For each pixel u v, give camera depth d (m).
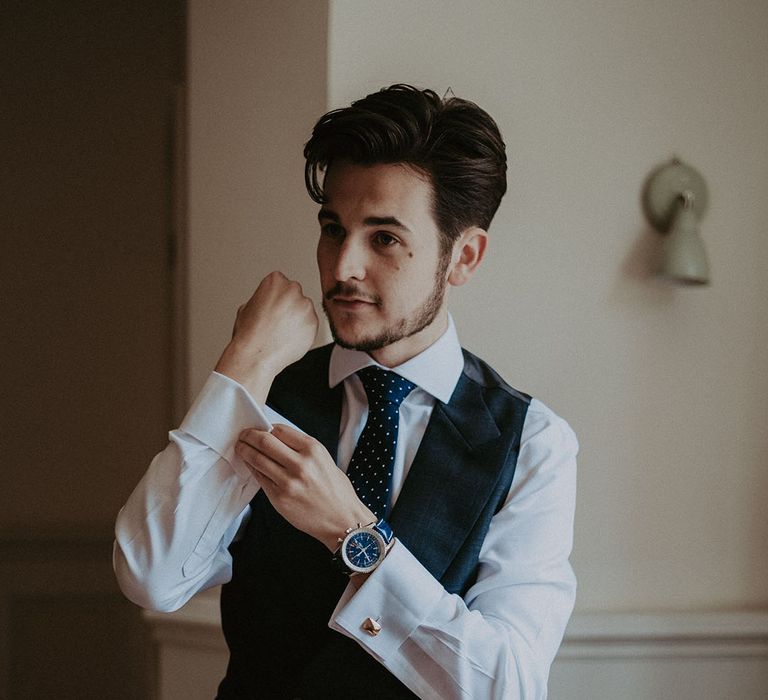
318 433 1.51
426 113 1.36
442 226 1.38
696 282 2.34
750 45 2.41
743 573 2.45
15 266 3.75
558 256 2.35
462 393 1.53
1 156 3.74
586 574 2.39
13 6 3.73
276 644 1.44
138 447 3.79
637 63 2.37
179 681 2.44
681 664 2.39
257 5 2.39
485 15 2.31
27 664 3.76
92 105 3.76
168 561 1.35
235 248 2.45
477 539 1.43
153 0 3.77
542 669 1.41
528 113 2.34
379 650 1.34
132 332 3.77
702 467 2.43
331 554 1.43
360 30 2.25
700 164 2.40
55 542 3.76
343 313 1.36
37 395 3.76
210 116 2.51
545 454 1.50
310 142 1.40
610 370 2.38
